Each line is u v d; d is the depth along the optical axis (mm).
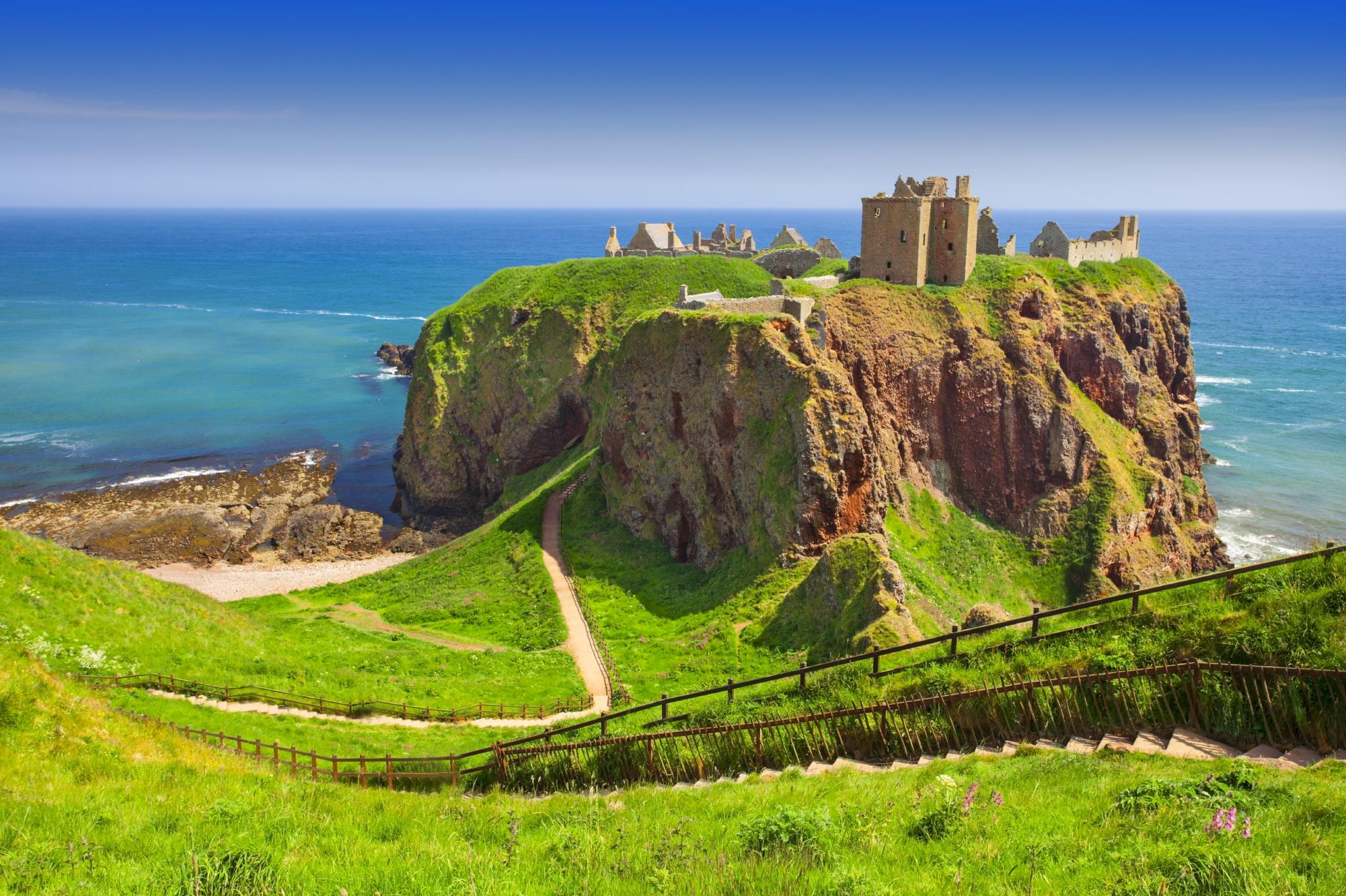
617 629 66125
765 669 52156
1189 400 120250
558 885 15578
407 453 121500
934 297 91375
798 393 70875
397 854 18094
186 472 121938
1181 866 13438
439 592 78750
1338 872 12922
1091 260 111625
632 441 84938
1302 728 19062
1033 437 89938
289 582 88875
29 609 39719
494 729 42719
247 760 29625
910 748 23828
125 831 19172
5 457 126188
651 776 26984
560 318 117250
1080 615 26297
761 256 127625
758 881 14867
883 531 72750
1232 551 97750
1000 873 14484
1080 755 20062
